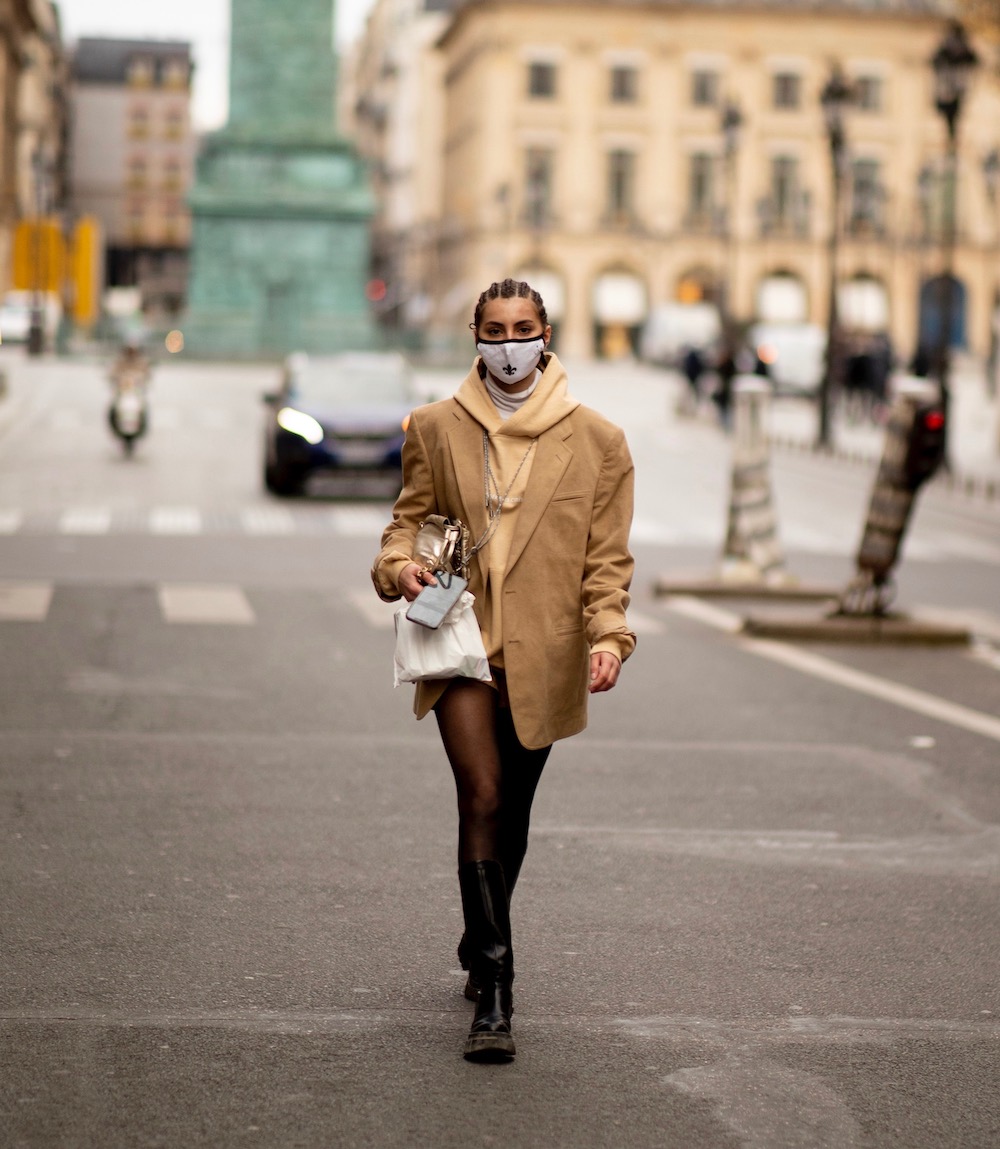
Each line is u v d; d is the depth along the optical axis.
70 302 92.12
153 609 17.34
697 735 12.00
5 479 31.09
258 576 20.19
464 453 6.26
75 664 14.17
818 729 12.33
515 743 6.35
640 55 112.38
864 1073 5.95
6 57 101.88
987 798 10.28
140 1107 5.51
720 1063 6.01
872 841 9.22
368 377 30.45
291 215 78.00
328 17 77.31
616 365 101.12
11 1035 6.11
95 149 176.62
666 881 8.36
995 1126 5.52
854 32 113.00
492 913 6.01
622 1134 5.38
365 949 7.18
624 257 113.00
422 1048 6.08
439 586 6.13
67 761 10.69
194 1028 6.23
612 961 7.12
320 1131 5.35
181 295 177.38
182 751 11.03
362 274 78.75
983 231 114.62
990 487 33.25
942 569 23.38
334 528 25.52
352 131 186.25
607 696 13.45
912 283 114.62
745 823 9.55
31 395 52.69
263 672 14.05
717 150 113.31
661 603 19.17
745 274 113.75
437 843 8.92
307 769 10.60
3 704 12.47
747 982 6.89
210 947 7.16
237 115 77.56
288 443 28.77
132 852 8.63
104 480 31.50
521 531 6.19
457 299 116.00
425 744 11.45
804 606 19.14
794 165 113.81
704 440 46.38
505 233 111.94
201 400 53.31
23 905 7.70
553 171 112.69
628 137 112.62
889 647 16.48
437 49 131.38
